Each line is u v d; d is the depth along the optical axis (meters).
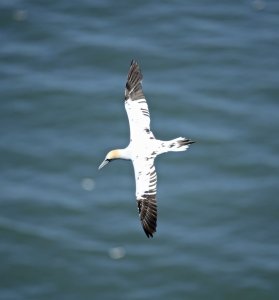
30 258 49.94
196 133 56.44
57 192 53.59
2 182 54.28
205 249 49.56
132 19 66.75
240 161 54.69
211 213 51.72
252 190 52.78
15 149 56.41
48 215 52.28
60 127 58.28
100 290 47.78
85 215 52.09
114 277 48.44
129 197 53.09
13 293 48.28
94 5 68.38
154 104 58.66
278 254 49.03
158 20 66.50
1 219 51.94
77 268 49.22
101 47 63.56
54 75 61.88
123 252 49.91
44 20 67.00
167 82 60.56
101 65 62.62
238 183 53.44
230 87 60.00
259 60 62.34
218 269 48.38
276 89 59.62
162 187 53.44
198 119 57.62
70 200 53.00
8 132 57.91
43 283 48.69
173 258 49.12
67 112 59.06
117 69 62.31
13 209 52.66
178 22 66.12
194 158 55.34
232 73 61.19
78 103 59.44
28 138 57.38
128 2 68.19
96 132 57.78
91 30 65.69
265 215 51.34
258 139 56.12
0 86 60.78
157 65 62.16
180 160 55.41
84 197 53.22
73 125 58.41
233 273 48.12
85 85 60.78
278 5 68.06
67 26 66.25
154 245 50.16
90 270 49.03
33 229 51.34
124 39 64.50
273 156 54.91
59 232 51.25
